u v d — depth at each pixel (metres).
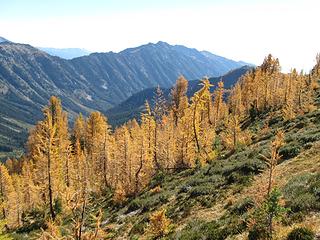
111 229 33.88
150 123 69.12
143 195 45.38
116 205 47.66
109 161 70.69
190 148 60.75
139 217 34.66
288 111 64.19
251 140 56.50
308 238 14.98
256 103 93.50
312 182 21.84
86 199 18.62
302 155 32.31
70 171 57.19
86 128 106.12
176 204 33.72
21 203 64.06
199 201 31.09
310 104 69.62
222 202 28.45
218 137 71.12
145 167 58.78
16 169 128.00
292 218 17.64
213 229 21.75
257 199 19.66
